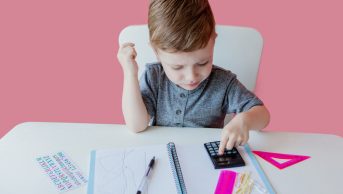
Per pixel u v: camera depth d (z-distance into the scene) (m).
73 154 0.72
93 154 0.72
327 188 0.63
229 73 0.94
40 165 0.68
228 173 0.66
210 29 0.71
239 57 1.00
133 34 0.99
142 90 0.94
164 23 0.70
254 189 0.62
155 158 0.70
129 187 0.62
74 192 0.61
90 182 0.63
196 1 0.71
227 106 0.97
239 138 0.73
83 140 0.78
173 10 0.69
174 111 0.96
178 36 0.68
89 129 0.82
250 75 1.02
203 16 0.70
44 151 0.73
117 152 0.72
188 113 0.96
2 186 0.62
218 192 0.61
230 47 0.99
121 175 0.65
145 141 0.77
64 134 0.80
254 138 0.79
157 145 0.75
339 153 0.74
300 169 0.68
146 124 0.82
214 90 0.93
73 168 0.68
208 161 0.70
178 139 0.78
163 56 0.73
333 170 0.68
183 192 0.60
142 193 0.60
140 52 1.01
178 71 0.74
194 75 0.73
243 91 0.92
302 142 0.78
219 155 0.70
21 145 0.75
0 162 0.69
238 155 0.70
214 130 0.82
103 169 0.67
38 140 0.77
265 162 0.70
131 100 0.81
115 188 0.61
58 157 0.71
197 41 0.67
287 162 0.70
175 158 0.70
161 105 0.96
